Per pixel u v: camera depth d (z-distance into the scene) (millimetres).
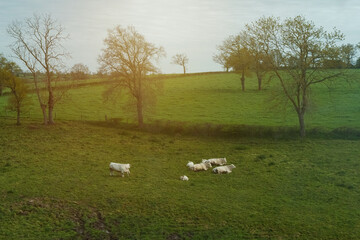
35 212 22078
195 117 60406
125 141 44906
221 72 130500
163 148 41469
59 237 19297
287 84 47562
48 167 32125
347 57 44219
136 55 53625
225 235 19609
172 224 20922
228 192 26016
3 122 53062
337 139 43188
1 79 50531
